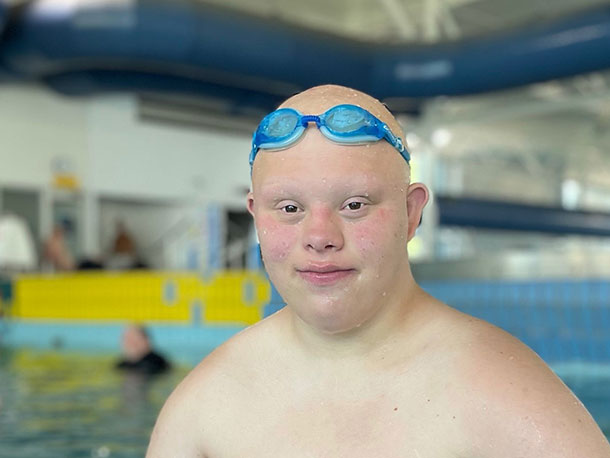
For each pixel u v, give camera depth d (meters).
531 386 0.71
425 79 8.75
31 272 9.70
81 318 8.26
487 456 0.70
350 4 11.81
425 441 0.72
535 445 0.68
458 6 11.43
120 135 11.80
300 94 0.82
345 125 0.73
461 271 6.64
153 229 12.55
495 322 5.73
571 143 16.66
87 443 3.33
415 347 0.78
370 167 0.73
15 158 10.80
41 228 11.03
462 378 0.73
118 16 7.57
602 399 4.08
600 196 21.39
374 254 0.74
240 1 11.37
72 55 7.97
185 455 0.86
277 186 0.74
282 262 0.75
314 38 8.53
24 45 8.13
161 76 9.22
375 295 0.75
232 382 0.84
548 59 7.84
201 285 7.36
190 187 12.48
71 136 11.33
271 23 8.28
